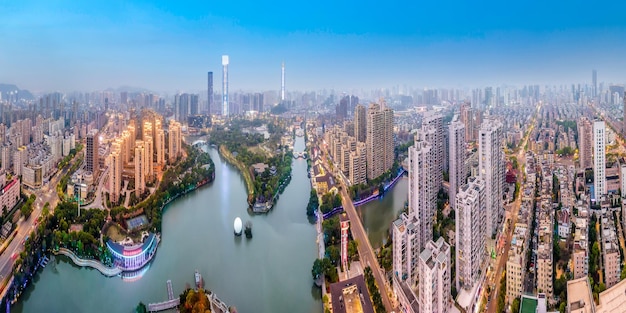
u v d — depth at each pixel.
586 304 184.75
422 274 177.62
